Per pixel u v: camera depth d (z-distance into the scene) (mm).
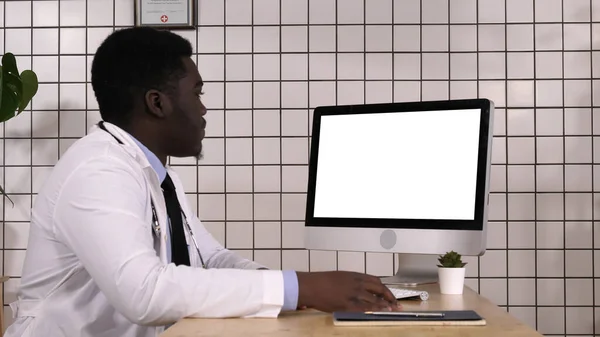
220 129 3164
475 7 3131
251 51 3162
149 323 1373
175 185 2014
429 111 2080
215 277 1384
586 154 3117
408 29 3141
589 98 3121
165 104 1672
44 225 1557
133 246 1383
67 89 3186
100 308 1582
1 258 3182
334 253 3139
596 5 3117
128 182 1470
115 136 1619
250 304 1373
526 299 3121
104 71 1678
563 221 3121
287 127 3152
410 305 1644
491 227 3133
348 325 1293
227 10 3162
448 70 3135
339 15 3148
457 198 2002
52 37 3188
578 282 3117
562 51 3119
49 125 3186
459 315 1358
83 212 1421
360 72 3143
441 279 1861
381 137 2141
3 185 3182
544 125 3119
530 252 3121
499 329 1261
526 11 3127
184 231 1790
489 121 1990
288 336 1193
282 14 3154
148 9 3135
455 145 2029
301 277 1423
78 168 1477
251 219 3162
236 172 3162
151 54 1665
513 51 3129
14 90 2871
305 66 3152
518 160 3127
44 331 1569
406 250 2047
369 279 1469
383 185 2113
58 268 1574
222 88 3162
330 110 2238
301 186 3150
